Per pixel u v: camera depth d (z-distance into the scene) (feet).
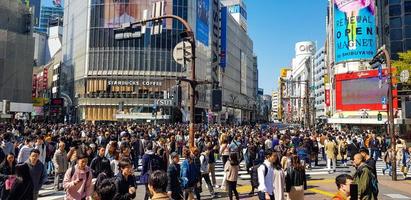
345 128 165.68
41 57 474.49
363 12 200.34
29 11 202.39
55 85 313.32
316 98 444.96
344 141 69.31
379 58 58.85
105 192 15.49
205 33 266.36
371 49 199.62
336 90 179.01
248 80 437.99
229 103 338.75
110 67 224.53
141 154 59.93
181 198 27.99
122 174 22.09
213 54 299.58
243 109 407.44
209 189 40.11
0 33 177.06
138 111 216.54
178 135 69.62
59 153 41.83
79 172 23.99
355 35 201.16
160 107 208.23
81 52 237.45
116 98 220.64
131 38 40.73
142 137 67.05
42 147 43.09
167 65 223.92
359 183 23.91
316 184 48.60
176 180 27.81
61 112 232.73
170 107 207.00
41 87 346.54
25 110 161.99
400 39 174.09
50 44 475.72
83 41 235.61
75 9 257.14
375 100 161.48
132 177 22.49
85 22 234.17
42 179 24.06
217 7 312.50
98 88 223.51
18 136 61.77
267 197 27.53
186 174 31.58
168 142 54.60
